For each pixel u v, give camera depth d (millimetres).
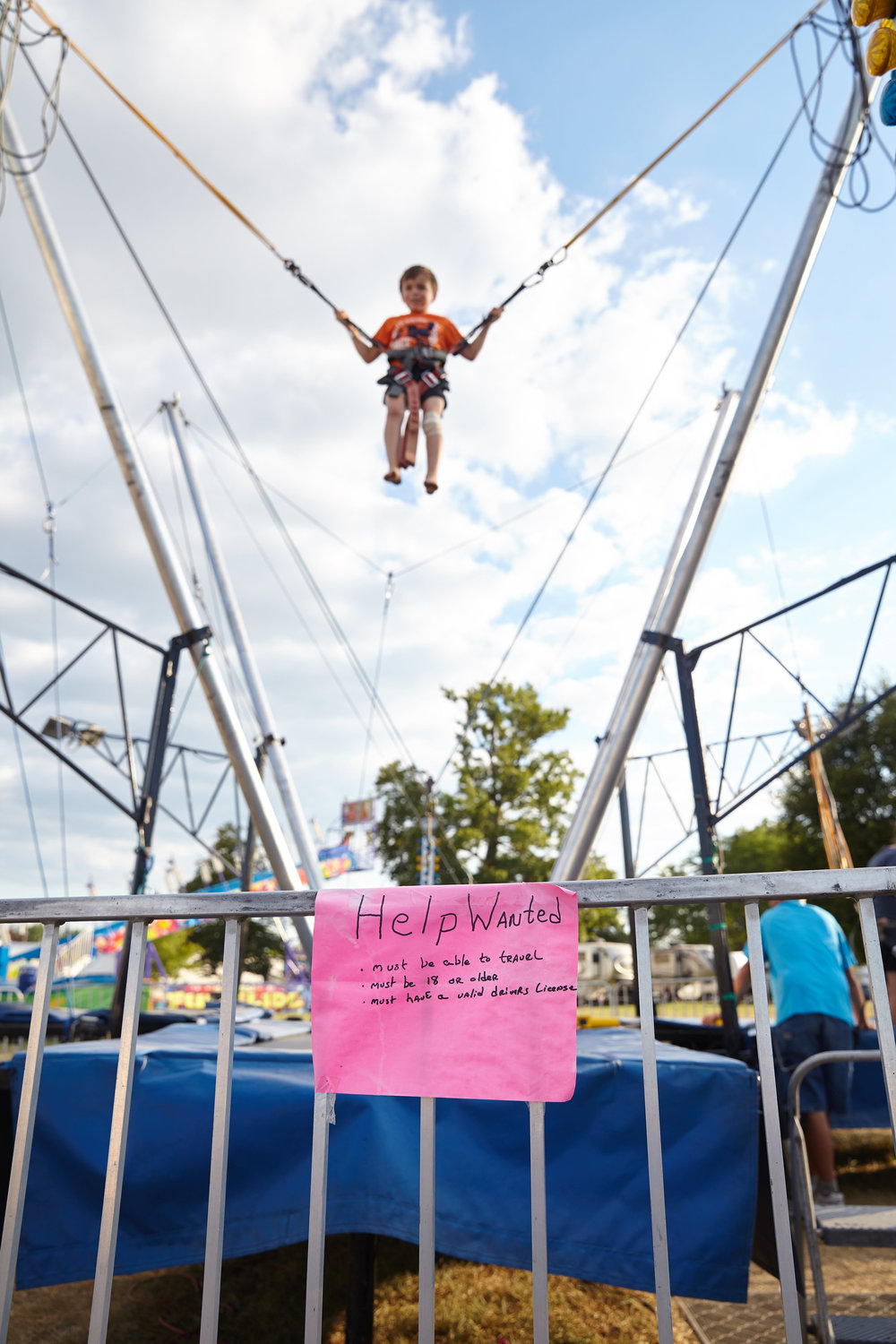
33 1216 2975
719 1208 2969
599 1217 2990
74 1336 3854
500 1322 3955
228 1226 3027
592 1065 3164
